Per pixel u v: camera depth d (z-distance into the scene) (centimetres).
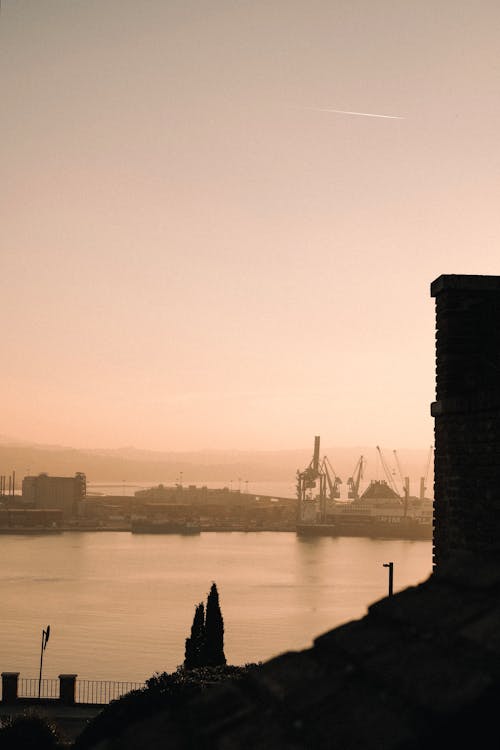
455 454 1401
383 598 606
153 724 560
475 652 466
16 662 16938
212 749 492
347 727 449
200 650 5166
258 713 510
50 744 3144
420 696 444
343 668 521
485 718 423
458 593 565
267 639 19362
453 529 1396
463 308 1548
